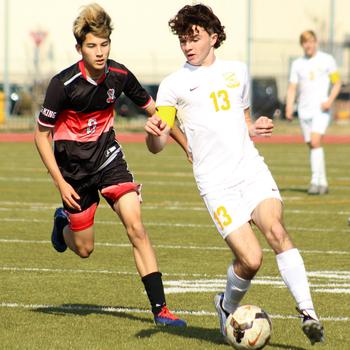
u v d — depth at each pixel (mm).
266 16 131375
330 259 30359
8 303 23250
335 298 24125
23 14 131000
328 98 48781
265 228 18750
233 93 19891
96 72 21094
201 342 19484
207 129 19641
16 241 33625
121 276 27094
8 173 62125
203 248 32375
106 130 21969
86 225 22609
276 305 23219
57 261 29516
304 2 132250
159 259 30031
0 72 130500
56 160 22141
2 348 18797
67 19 131625
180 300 23844
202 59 20016
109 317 21875
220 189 19359
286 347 19016
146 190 51875
